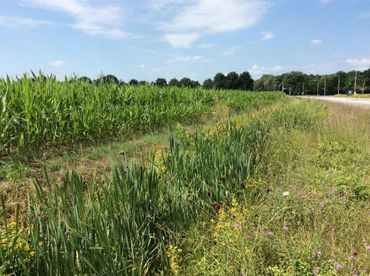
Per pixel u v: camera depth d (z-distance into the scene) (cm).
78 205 300
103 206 313
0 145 663
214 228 381
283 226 379
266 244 333
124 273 291
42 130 745
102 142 880
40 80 819
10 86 730
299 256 323
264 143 715
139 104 1149
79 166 625
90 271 273
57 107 788
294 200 436
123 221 315
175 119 1372
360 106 2561
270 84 12319
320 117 1402
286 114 1251
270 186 501
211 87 2236
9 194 458
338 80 11806
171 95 1456
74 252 275
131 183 343
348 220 407
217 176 475
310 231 388
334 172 601
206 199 443
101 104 966
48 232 270
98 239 291
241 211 430
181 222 386
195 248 351
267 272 305
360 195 509
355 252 332
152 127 1196
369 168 665
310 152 778
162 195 395
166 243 360
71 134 827
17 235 270
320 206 426
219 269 302
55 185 294
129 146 779
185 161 458
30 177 550
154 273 323
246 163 533
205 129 841
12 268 266
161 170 444
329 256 331
